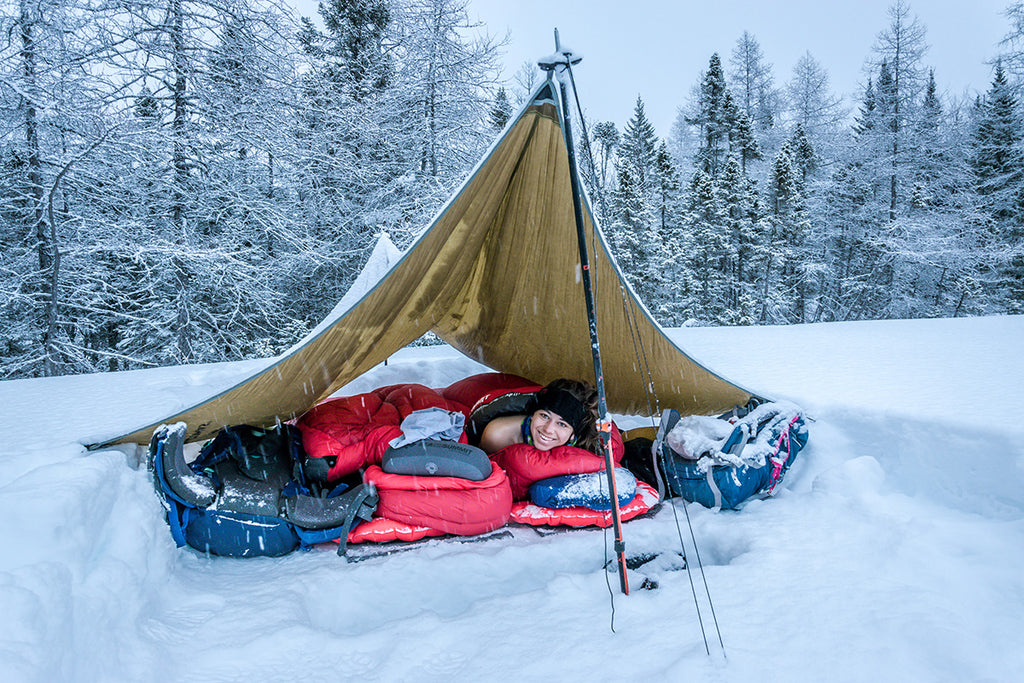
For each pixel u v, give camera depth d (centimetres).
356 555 264
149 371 678
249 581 239
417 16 1447
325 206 1370
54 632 151
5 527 175
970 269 2256
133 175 1070
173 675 176
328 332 278
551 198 318
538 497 296
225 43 1103
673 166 2959
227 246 1145
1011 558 219
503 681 170
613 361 397
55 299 1008
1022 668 164
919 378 468
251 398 305
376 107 1431
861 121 2964
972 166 2456
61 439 335
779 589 211
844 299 2552
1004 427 308
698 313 2325
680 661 170
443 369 562
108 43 994
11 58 932
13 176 1002
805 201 2583
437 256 309
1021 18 2005
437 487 275
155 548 225
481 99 1445
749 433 313
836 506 277
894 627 183
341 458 299
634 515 294
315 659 187
